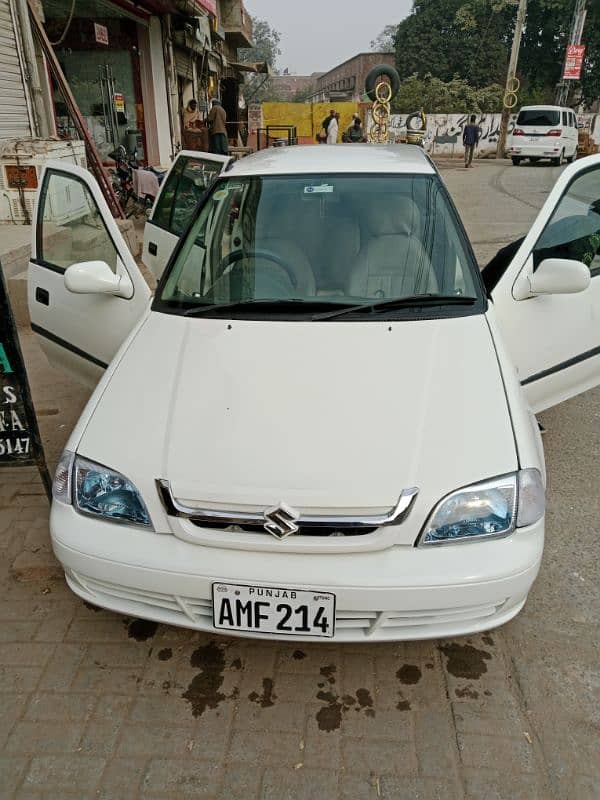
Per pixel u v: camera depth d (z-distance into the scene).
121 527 2.01
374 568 1.88
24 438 2.72
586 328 3.09
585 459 3.60
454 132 31.69
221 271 2.87
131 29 12.19
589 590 2.62
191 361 2.39
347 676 2.26
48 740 2.03
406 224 2.93
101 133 11.88
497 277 3.47
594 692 2.18
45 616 2.52
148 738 2.04
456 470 1.96
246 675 2.27
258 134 21.11
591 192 3.08
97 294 3.12
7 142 6.96
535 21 37.62
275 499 1.91
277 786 1.89
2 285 2.44
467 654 2.34
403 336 2.46
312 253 2.87
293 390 2.21
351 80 56.75
